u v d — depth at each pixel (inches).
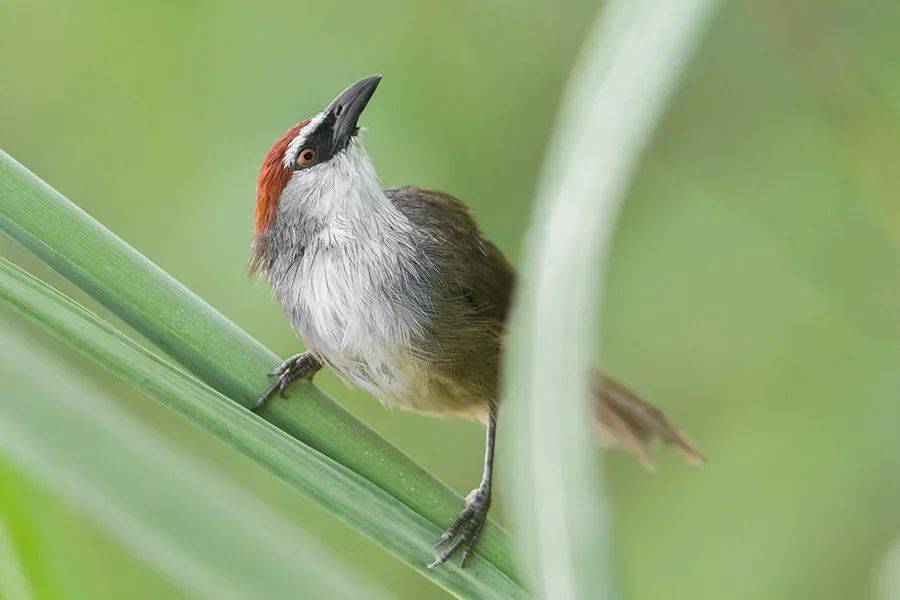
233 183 386.6
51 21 400.5
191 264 387.5
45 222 207.9
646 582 394.6
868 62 329.7
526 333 110.5
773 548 386.0
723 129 401.4
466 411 311.9
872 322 383.6
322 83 390.0
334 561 149.9
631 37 119.8
